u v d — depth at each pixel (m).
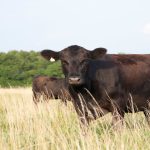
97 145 7.20
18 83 60.34
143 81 10.74
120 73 10.34
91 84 9.87
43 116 10.45
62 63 9.82
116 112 10.02
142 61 10.91
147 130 9.12
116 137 7.84
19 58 68.88
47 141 8.23
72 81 9.23
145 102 10.93
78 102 10.00
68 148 7.70
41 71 61.66
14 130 9.45
